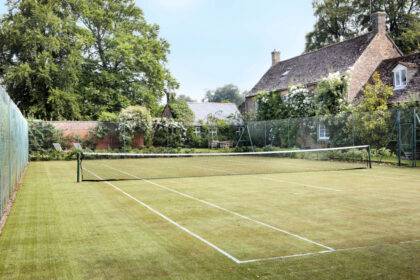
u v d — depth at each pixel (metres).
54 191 12.52
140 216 8.71
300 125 28.47
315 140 27.05
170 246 6.48
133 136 34.81
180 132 37.25
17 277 5.21
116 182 14.72
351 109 26.45
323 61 38.16
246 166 21.50
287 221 8.09
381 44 33.94
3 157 8.60
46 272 5.38
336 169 18.92
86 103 42.09
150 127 35.12
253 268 5.43
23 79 36.62
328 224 7.80
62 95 37.72
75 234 7.26
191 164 23.66
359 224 7.78
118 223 8.07
